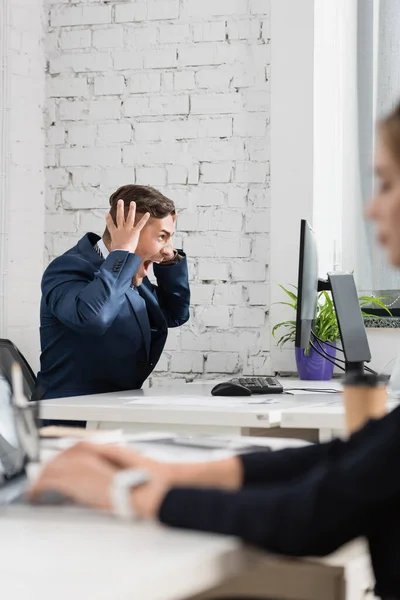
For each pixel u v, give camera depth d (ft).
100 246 9.01
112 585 2.05
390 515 2.73
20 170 10.94
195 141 10.71
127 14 10.98
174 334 10.69
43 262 11.25
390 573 2.74
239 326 10.51
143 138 10.91
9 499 2.97
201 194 10.68
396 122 2.69
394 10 10.67
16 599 1.94
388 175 2.72
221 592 3.44
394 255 2.72
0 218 10.77
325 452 3.35
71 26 11.19
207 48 10.67
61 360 8.67
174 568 2.25
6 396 3.67
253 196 10.50
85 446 3.04
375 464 2.66
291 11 10.30
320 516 2.60
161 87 10.85
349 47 10.85
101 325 8.14
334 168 10.85
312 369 9.68
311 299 8.20
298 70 10.28
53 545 2.44
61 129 11.21
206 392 8.01
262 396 7.57
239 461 3.31
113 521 2.73
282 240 10.33
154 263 9.83
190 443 3.97
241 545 2.54
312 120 10.23
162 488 2.73
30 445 3.22
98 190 11.08
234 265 10.55
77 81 11.16
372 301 10.36
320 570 3.38
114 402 6.88
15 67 10.89
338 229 10.91
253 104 10.50
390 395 7.10
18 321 10.91
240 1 10.53
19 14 10.93
